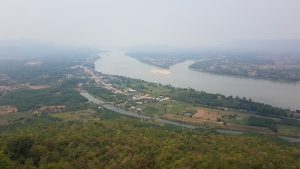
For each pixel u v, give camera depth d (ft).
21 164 468.34
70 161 477.77
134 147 520.01
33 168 441.27
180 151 495.41
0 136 581.53
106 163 470.39
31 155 494.59
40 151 496.64
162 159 462.60
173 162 449.48
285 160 480.64
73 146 526.98
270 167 446.19
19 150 501.15
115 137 572.51
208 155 472.44
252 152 505.25
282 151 538.06
